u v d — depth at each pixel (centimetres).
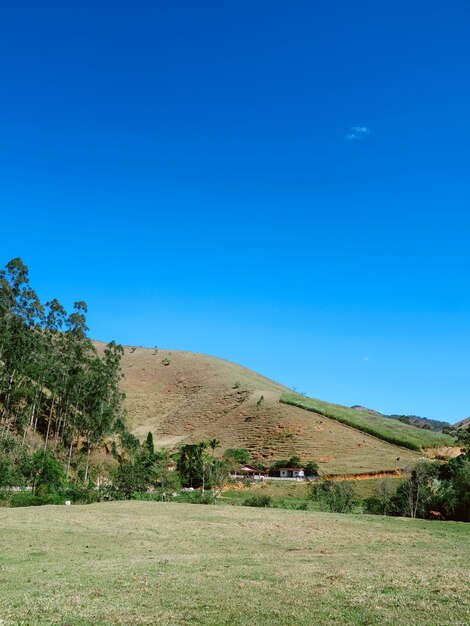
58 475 6525
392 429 15900
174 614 1391
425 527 4197
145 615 1375
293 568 2194
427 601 1534
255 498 6831
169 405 19838
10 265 8406
